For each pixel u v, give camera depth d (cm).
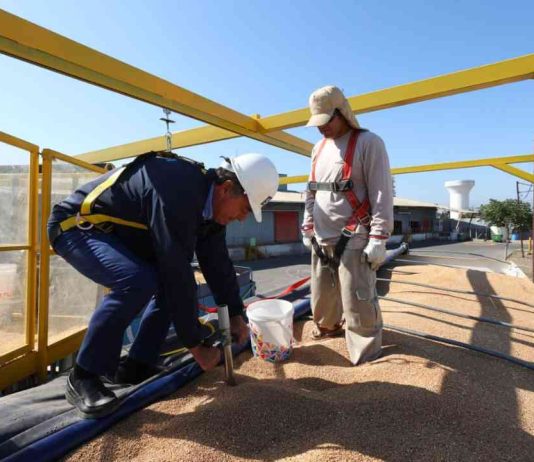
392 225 234
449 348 264
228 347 198
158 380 191
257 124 434
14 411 163
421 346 263
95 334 164
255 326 235
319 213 258
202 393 193
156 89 311
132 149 576
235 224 2248
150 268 170
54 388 194
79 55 255
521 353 267
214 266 212
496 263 1271
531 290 455
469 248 2748
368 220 238
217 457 142
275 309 271
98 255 166
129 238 173
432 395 183
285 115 413
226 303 219
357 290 237
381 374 213
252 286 552
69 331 290
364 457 141
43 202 249
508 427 163
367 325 240
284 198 2605
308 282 477
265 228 2405
